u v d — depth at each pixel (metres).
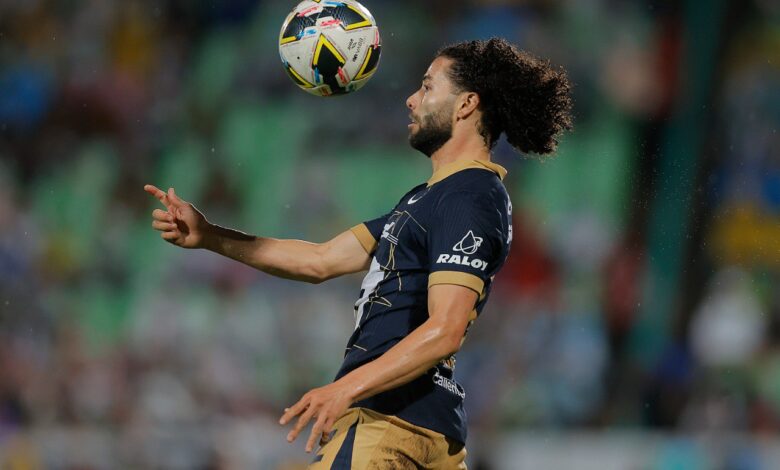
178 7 50.88
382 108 47.34
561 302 40.00
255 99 48.38
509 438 31.62
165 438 30.09
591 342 39.03
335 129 47.00
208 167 46.31
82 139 47.69
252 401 36.59
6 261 41.22
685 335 40.34
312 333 38.22
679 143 45.97
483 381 36.66
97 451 30.09
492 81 13.08
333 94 14.17
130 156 46.97
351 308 39.06
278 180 45.66
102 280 42.28
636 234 43.88
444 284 11.84
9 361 36.91
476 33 47.94
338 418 11.50
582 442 31.23
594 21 48.12
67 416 35.38
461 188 12.45
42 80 48.72
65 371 37.06
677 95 46.62
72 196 45.47
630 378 37.81
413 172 46.19
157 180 46.12
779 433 36.38
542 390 36.69
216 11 50.84
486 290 12.38
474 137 13.14
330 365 37.81
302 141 46.72
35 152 47.16
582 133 46.03
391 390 12.37
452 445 12.60
